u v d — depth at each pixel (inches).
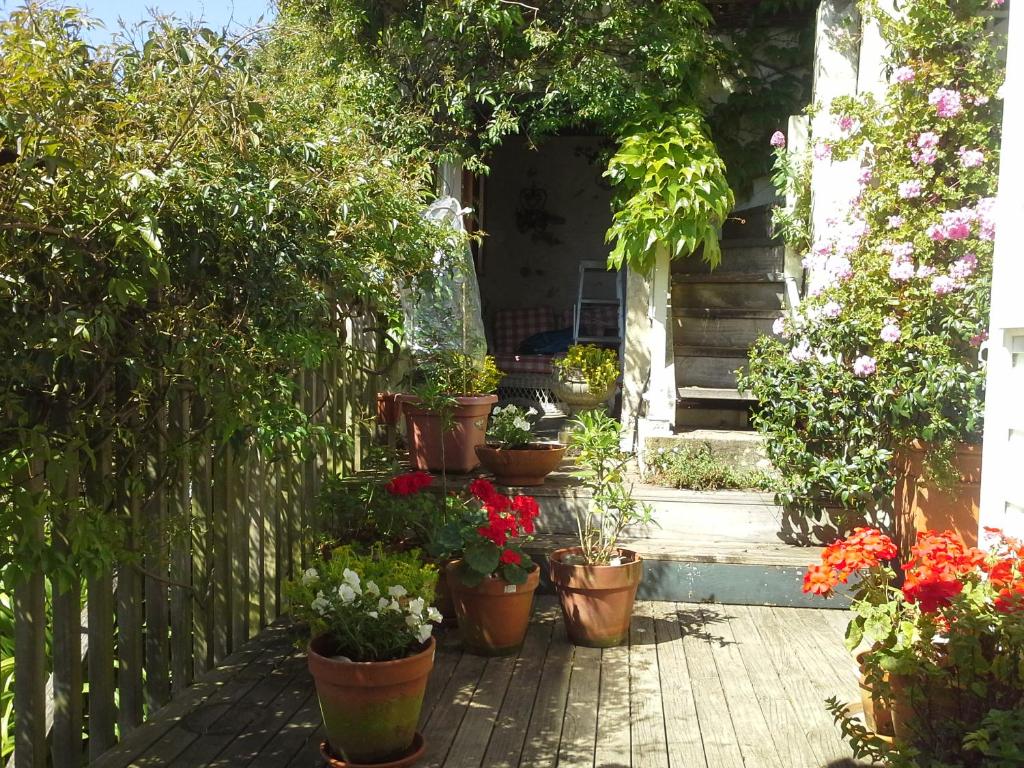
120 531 107.5
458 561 156.9
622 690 139.3
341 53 231.6
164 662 131.0
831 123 206.8
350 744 113.5
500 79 234.2
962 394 170.6
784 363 182.1
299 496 181.5
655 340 217.2
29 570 92.0
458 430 208.8
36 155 83.1
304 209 124.6
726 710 132.0
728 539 192.4
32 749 105.0
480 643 153.4
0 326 89.8
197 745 119.1
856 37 214.7
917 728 95.6
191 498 141.8
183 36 101.0
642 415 243.9
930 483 172.2
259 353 123.7
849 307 185.9
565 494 197.0
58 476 91.8
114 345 105.8
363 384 226.8
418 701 116.8
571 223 362.0
